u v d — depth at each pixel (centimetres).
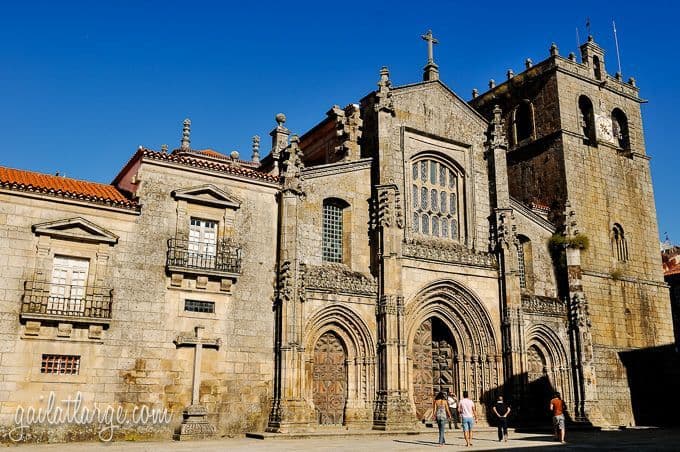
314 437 3325
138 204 3341
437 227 4422
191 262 3438
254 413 3431
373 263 3956
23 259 3036
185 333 3338
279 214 3738
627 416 4862
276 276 3647
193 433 3175
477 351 4275
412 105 4416
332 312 3741
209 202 3534
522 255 4834
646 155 5781
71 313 3073
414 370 4122
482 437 3538
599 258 5138
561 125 5281
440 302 4222
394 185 4028
